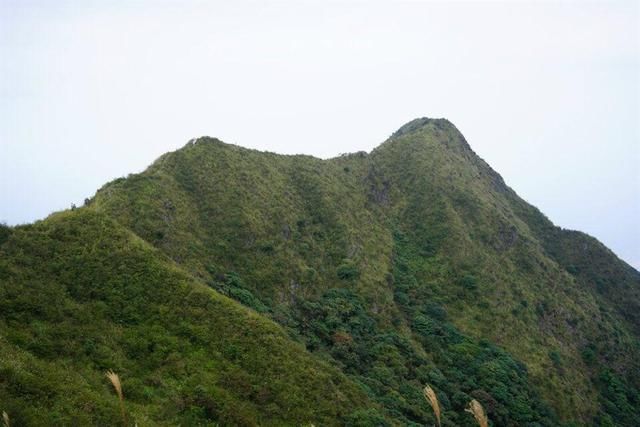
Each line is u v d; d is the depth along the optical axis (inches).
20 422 869.8
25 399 940.0
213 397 1284.4
